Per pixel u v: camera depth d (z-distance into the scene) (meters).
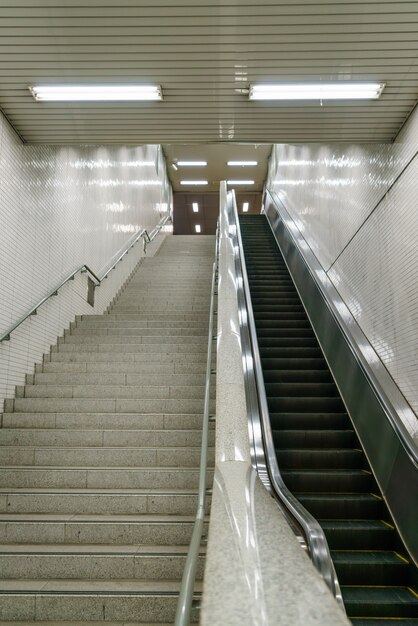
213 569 1.21
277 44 3.56
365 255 5.19
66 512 3.50
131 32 3.45
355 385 4.96
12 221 4.79
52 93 4.08
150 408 4.66
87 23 3.36
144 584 2.83
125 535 3.22
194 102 4.17
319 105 4.16
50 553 2.99
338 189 6.47
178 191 20.69
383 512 4.04
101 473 3.78
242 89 4.00
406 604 3.23
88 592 2.71
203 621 0.92
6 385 4.71
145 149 12.95
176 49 3.60
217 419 3.14
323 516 4.07
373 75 3.81
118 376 5.09
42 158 5.60
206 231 26.44
